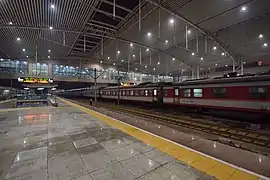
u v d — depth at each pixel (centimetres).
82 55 2955
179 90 1203
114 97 2258
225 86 880
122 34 1816
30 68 2955
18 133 498
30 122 677
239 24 1511
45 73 3102
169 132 501
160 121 876
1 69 2902
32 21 1420
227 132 612
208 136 597
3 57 2775
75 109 1199
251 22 1450
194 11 1309
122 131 513
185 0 1181
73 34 1795
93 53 2798
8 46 2152
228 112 946
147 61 3291
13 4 1136
